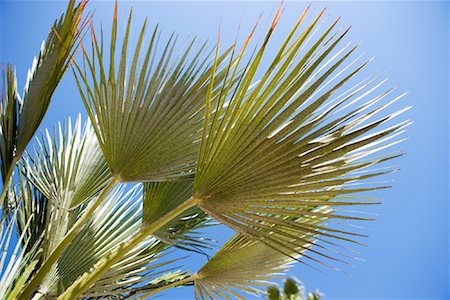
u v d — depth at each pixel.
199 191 1.59
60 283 2.22
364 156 1.48
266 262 2.21
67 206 2.33
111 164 1.87
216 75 1.86
